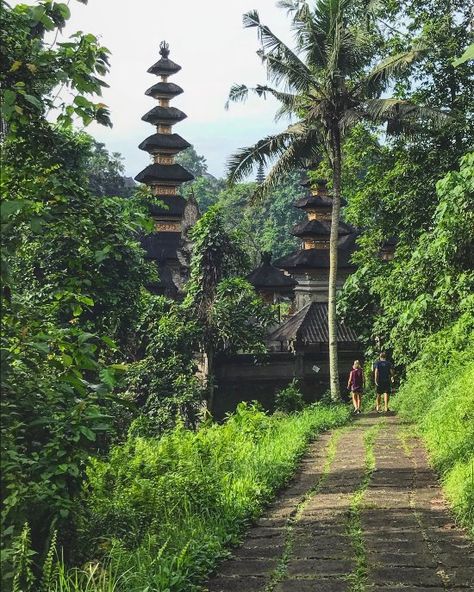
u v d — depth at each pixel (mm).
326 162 30938
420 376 18406
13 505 4465
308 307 31484
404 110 22766
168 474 8812
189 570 6148
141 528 7320
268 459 11203
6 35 5535
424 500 8938
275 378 28484
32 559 5605
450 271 18297
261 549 7039
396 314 23250
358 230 36562
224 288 26062
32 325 5066
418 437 14336
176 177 41906
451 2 27578
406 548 6773
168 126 42656
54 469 5105
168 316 25438
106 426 5375
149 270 17531
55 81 5672
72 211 6199
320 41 23422
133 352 25438
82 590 5363
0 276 4195
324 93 23719
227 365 27984
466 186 16797
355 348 29625
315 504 9031
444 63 27094
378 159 29453
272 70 23266
